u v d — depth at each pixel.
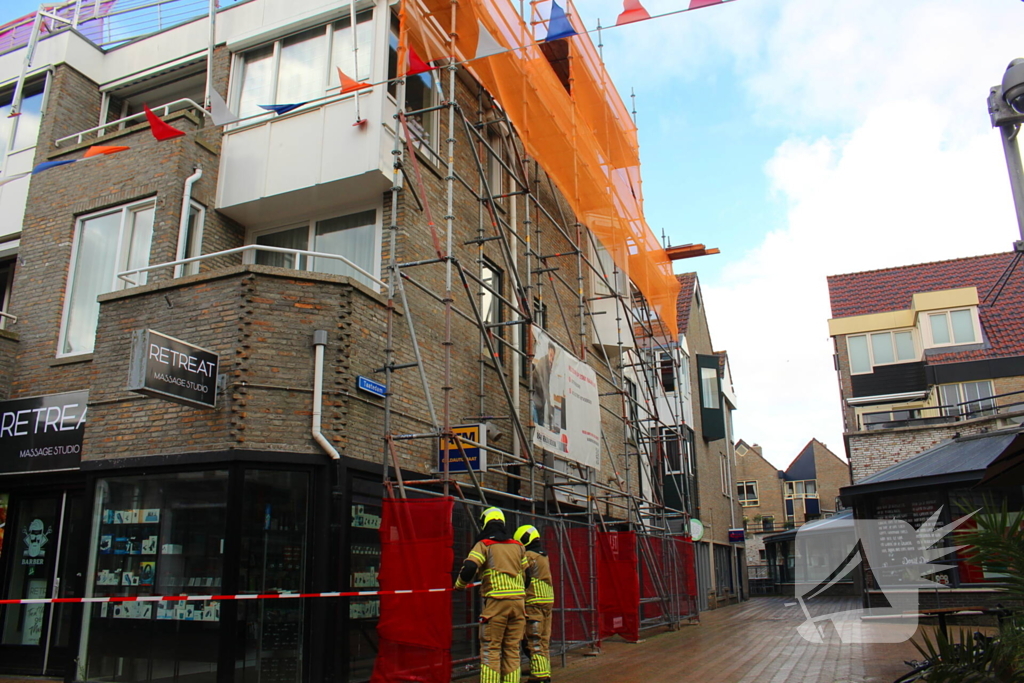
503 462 11.89
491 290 10.55
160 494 8.31
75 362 10.39
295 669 7.73
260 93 11.60
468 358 11.57
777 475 51.41
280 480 8.13
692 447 25.75
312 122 10.68
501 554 7.73
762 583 38.19
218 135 11.27
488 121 13.34
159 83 12.74
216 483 8.02
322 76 11.13
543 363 10.89
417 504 8.09
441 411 10.62
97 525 8.61
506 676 7.58
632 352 19.70
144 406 8.64
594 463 12.42
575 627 11.27
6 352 10.82
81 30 13.71
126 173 10.89
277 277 8.58
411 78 11.43
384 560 8.01
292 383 8.33
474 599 9.96
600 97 15.94
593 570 11.85
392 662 7.74
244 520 7.86
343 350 8.66
